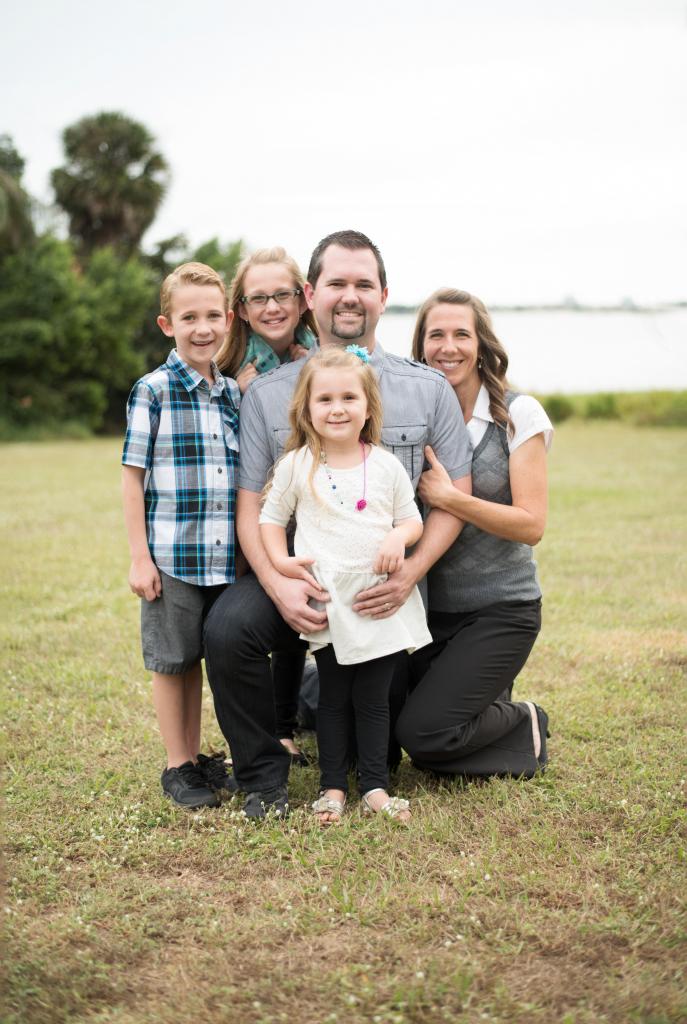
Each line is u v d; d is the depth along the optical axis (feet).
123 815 9.37
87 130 99.86
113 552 24.30
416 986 6.64
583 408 79.00
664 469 42.52
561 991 6.62
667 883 7.96
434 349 10.46
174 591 9.82
